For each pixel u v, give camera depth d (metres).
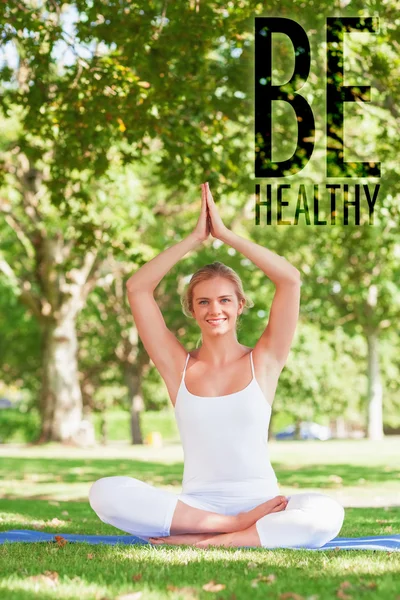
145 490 5.43
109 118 11.49
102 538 6.24
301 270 29.97
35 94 12.13
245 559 4.71
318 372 39.03
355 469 16.70
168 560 4.71
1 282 25.95
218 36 11.06
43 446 26.39
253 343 30.83
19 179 23.80
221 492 5.50
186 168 13.19
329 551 5.15
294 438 59.97
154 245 26.69
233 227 23.94
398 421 49.94
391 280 26.95
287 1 11.16
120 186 19.98
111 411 50.84
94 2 11.11
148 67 11.22
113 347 36.59
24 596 3.73
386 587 3.84
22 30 11.10
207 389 5.59
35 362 40.72
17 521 7.98
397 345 42.88
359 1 11.86
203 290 5.66
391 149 14.40
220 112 13.79
